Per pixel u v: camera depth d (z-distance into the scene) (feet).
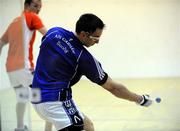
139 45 65.36
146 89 56.34
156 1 63.98
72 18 64.85
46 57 22.16
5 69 26.30
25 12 28.68
